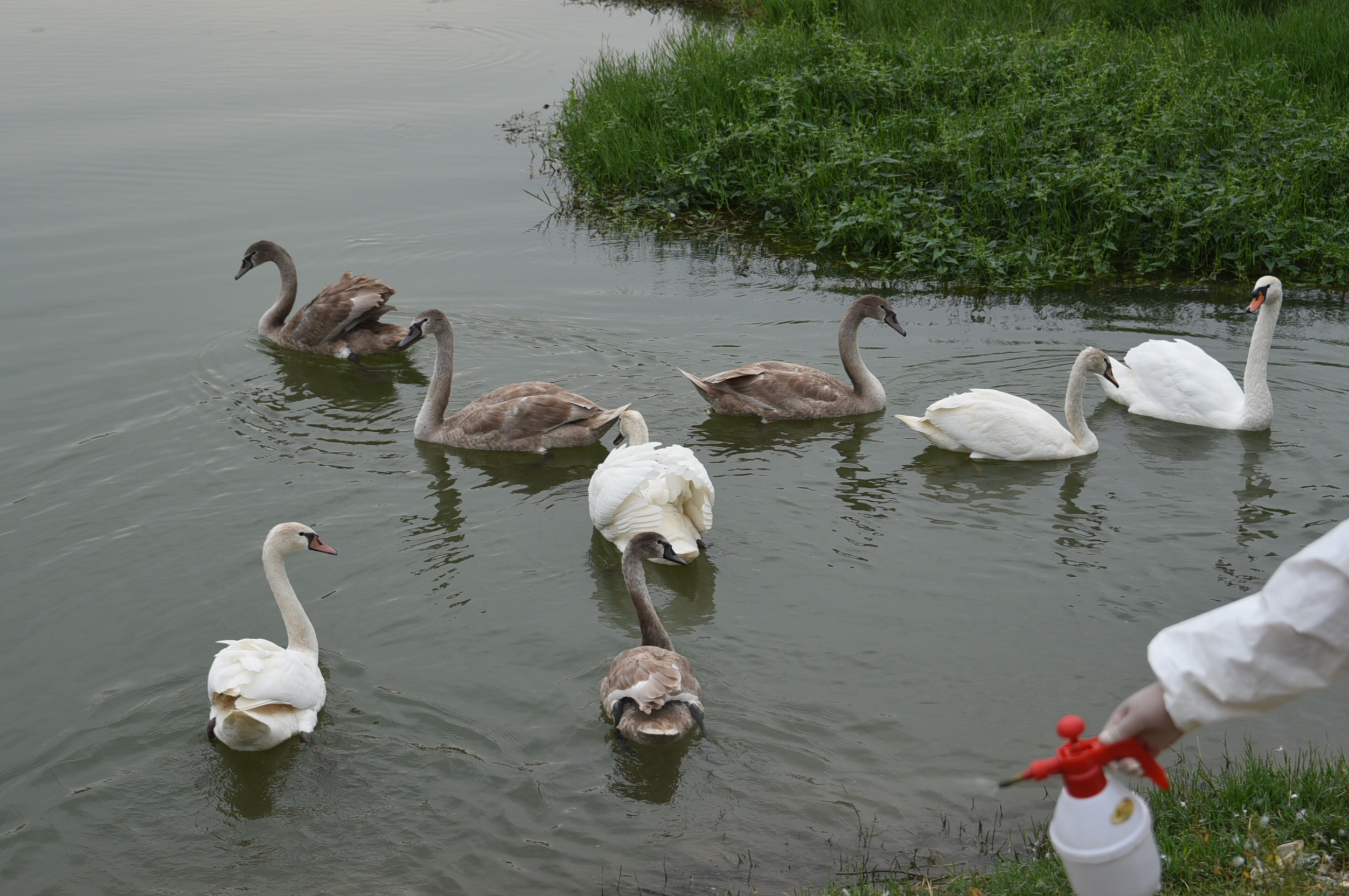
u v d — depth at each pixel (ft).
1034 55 74.08
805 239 62.69
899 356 49.52
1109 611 30.99
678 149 70.64
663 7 117.70
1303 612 8.84
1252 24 79.82
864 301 44.60
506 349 50.14
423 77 91.81
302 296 54.19
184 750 25.98
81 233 60.39
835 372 47.98
